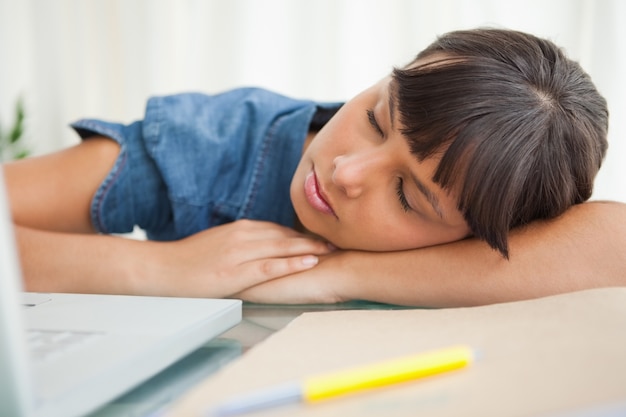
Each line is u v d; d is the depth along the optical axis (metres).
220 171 0.98
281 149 0.98
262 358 0.38
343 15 1.65
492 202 0.65
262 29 1.73
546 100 0.68
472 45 0.70
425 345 0.40
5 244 0.30
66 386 0.33
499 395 0.30
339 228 0.75
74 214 0.94
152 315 0.48
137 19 1.81
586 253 0.67
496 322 0.46
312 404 0.30
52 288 0.75
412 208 0.70
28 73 1.95
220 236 0.79
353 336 0.43
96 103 1.94
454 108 0.63
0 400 0.31
